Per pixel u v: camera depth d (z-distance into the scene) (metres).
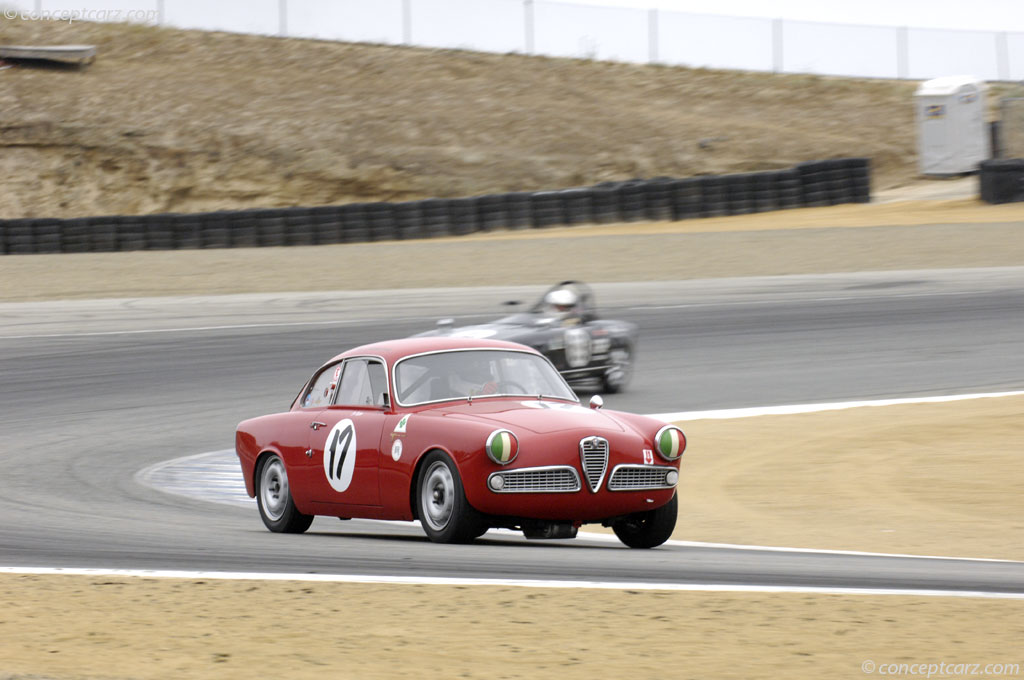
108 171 152.12
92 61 171.12
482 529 24.80
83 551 25.70
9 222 106.88
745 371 60.03
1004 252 91.62
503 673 15.20
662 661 15.70
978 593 19.86
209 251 103.88
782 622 17.70
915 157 167.25
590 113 176.62
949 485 36.50
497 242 102.94
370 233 111.00
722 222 114.94
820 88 190.50
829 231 101.94
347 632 17.45
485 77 184.38
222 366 64.81
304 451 28.56
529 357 28.70
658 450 25.52
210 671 15.54
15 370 65.06
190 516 32.81
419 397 26.91
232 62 178.25
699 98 186.00
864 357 62.59
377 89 176.12
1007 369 58.28
